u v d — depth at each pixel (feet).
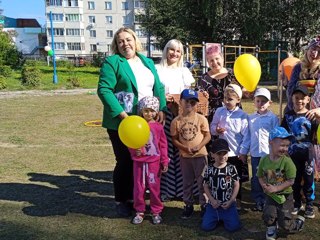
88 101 49.03
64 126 31.17
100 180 17.22
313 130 12.28
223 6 70.64
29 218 12.93
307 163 12.23
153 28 99.09
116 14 221.87
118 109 12.19
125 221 12.60
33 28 248.73
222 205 11.44
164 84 14.19
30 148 23.57
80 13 218.79
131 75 12.53
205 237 11.29
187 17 78.28
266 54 73.10
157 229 11.92
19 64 99.96
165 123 13.97
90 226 12.24
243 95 15.69
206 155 12.64
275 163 11.00
